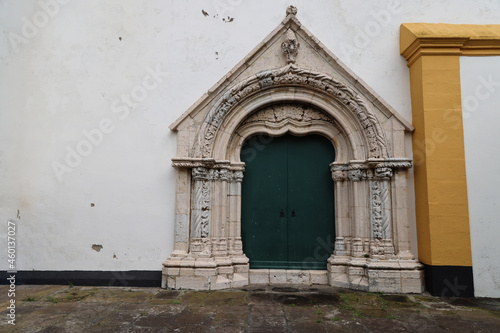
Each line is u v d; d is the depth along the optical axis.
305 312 4.74
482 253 5.61
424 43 5.91
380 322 4.38
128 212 6.33
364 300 5.30
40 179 6.46
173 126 6.30
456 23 6.56
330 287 6.09
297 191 6.74
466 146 5.81
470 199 5.71
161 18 6.77
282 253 6.59
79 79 6.65
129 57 6.67
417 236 6.05
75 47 6.73
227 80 6.41
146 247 6.25
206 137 6.24
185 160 6.14
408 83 6.47
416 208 6.09
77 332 4.01
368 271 5.83
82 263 6.26
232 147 6.67
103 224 6.32
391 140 6.16
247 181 6.78
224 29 6.73
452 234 5.60
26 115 6.62
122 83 6.61
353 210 6.32
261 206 6.71
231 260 6.25
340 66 6.36
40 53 6.75
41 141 6.55
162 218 6.30
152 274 6.17
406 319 4.49
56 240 6.32
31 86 6.68
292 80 6.39
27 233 6.36
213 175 6.35
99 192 6.39
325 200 6.69
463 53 5.97
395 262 5.83
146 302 5.18
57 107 6.61
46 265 6.29
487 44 5.91
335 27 6.67
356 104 6.27
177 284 5.91
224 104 6.33
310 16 6.71
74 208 6.37
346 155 6.55
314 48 6.48
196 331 4.06
